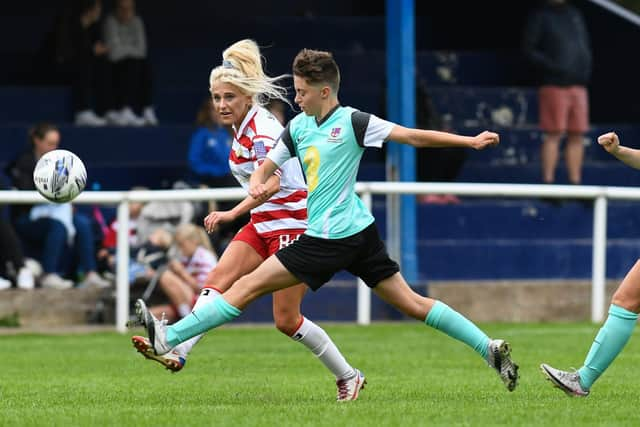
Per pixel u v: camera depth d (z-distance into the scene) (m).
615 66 64.75
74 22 55.97
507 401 23.98
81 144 55.97
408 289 23.78
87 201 42.41
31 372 31.00
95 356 35.03
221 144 50.12
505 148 61.50
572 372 23.97
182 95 60.12
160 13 64.44
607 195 46.31
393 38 50.12
